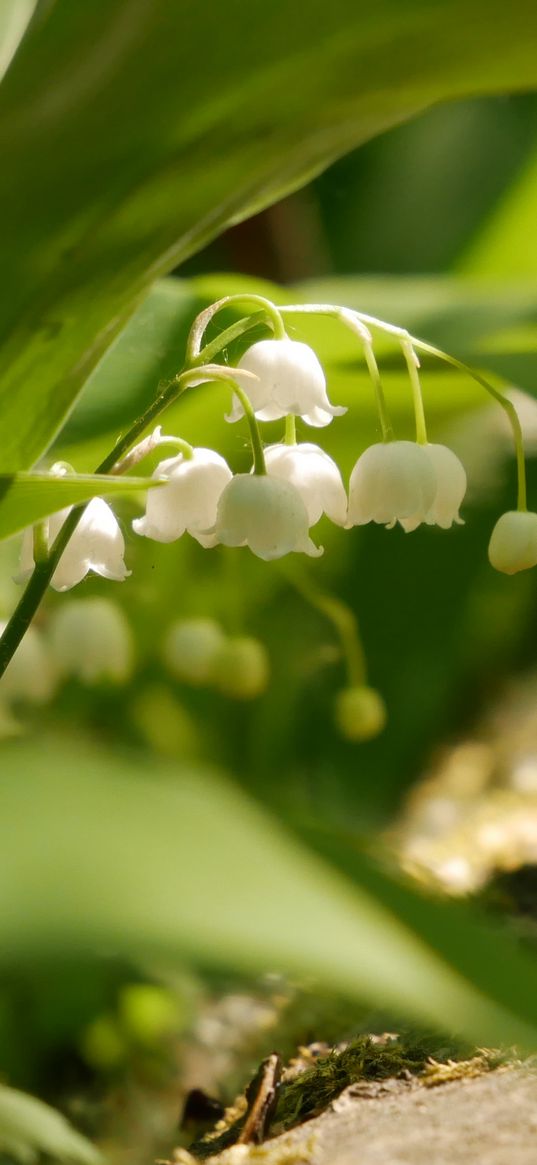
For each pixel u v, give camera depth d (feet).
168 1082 1.00
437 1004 0.29
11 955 0.27
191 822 0.32
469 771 1.56
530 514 0.74
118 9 0.59
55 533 0.74
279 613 1.61
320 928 0.30
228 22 0.60
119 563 0.74
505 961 0.33
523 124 2.01
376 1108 0.71
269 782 1.55
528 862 0.98
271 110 0.62
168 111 0.61
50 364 0.67
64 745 0.37
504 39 0.60
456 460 0.74
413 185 2.04
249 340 0.93
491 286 1.11
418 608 1.74
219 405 0.97
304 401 0.72
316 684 1.67
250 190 0.64
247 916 0.29
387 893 0.34
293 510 0.71
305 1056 0.84
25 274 0.64
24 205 0.62
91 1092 1.01
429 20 0.60
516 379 1.04
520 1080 0.70
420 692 1.74
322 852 0.35
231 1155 0.71
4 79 0.60
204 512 0.74
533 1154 0.65
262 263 1.72
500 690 1.81
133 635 1.34
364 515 0.73
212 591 1.37
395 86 0.62
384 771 1.70
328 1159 0.67
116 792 0.33
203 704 1.58
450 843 1.11
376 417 1.07
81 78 0.60
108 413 0.93
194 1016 1.03
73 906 0.28
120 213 0.63
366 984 0.29
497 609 1.77
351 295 1.09
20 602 0.72
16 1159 0.85
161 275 0.65
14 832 0.30
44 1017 1.04
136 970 1.01
